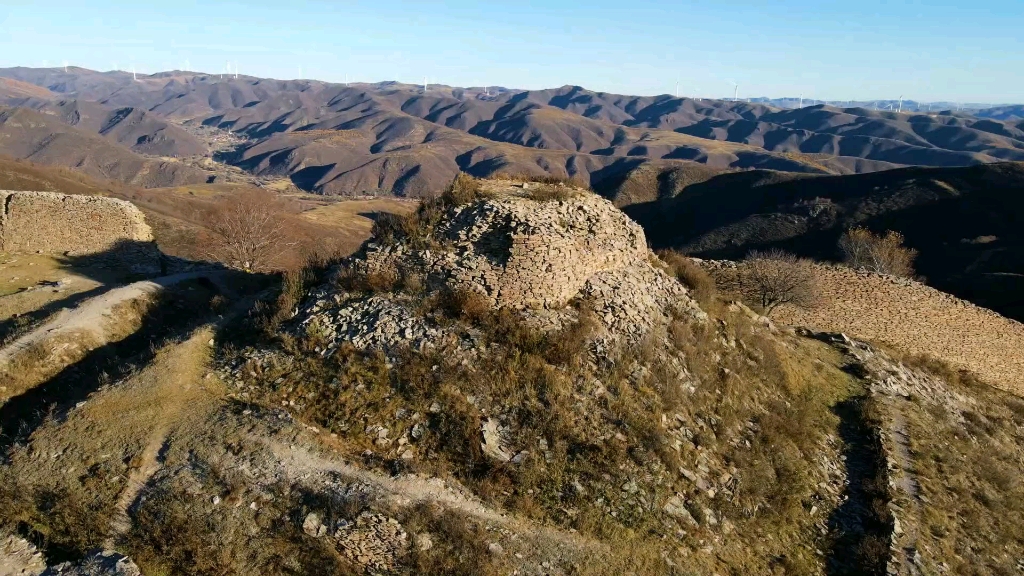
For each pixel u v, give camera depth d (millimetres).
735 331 19875
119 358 19219
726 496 13578
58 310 21656
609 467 12898
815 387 19953
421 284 16688
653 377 15547
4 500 11648
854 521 14352
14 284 25797
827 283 28719
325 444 12945
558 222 17844
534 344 15109
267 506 11375
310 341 15961
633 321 17000
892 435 18062
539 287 16219
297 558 10586
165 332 21266
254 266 39875
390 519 10953
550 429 13344
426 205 19391
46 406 16734
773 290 27547
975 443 19875
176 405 14445
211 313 21156
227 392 15023
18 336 19406
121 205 31797
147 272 30938
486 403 13797
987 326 28797
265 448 12727
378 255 18031
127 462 12531
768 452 15398
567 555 11234
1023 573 14375
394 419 13555
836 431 18031
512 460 12797
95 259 30469
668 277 20562
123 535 10969
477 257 16547
